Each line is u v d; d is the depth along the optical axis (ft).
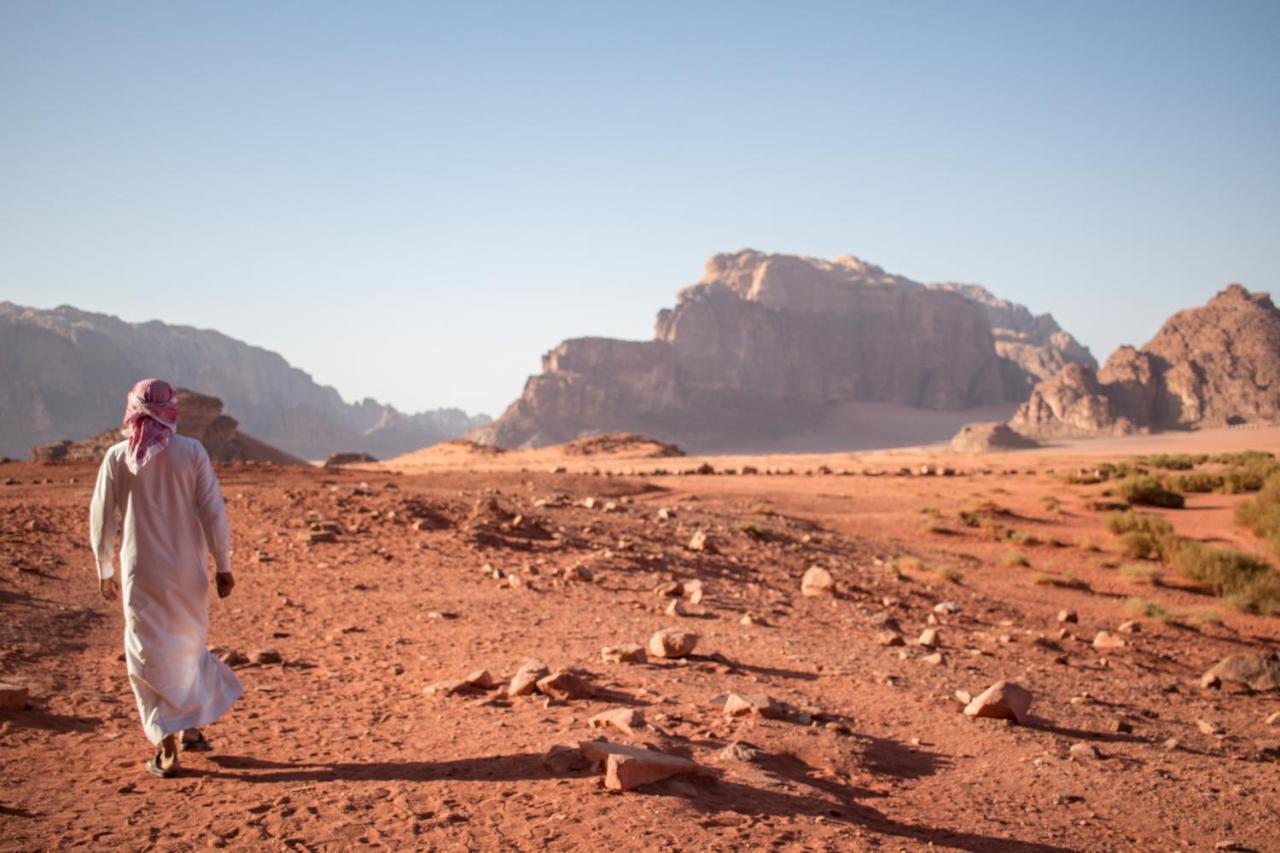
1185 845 16.74
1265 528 92.07
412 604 36.27
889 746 20.79
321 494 65.00
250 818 13.12
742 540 70.08
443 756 16.63
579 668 25.67
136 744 17.49
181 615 15.31
